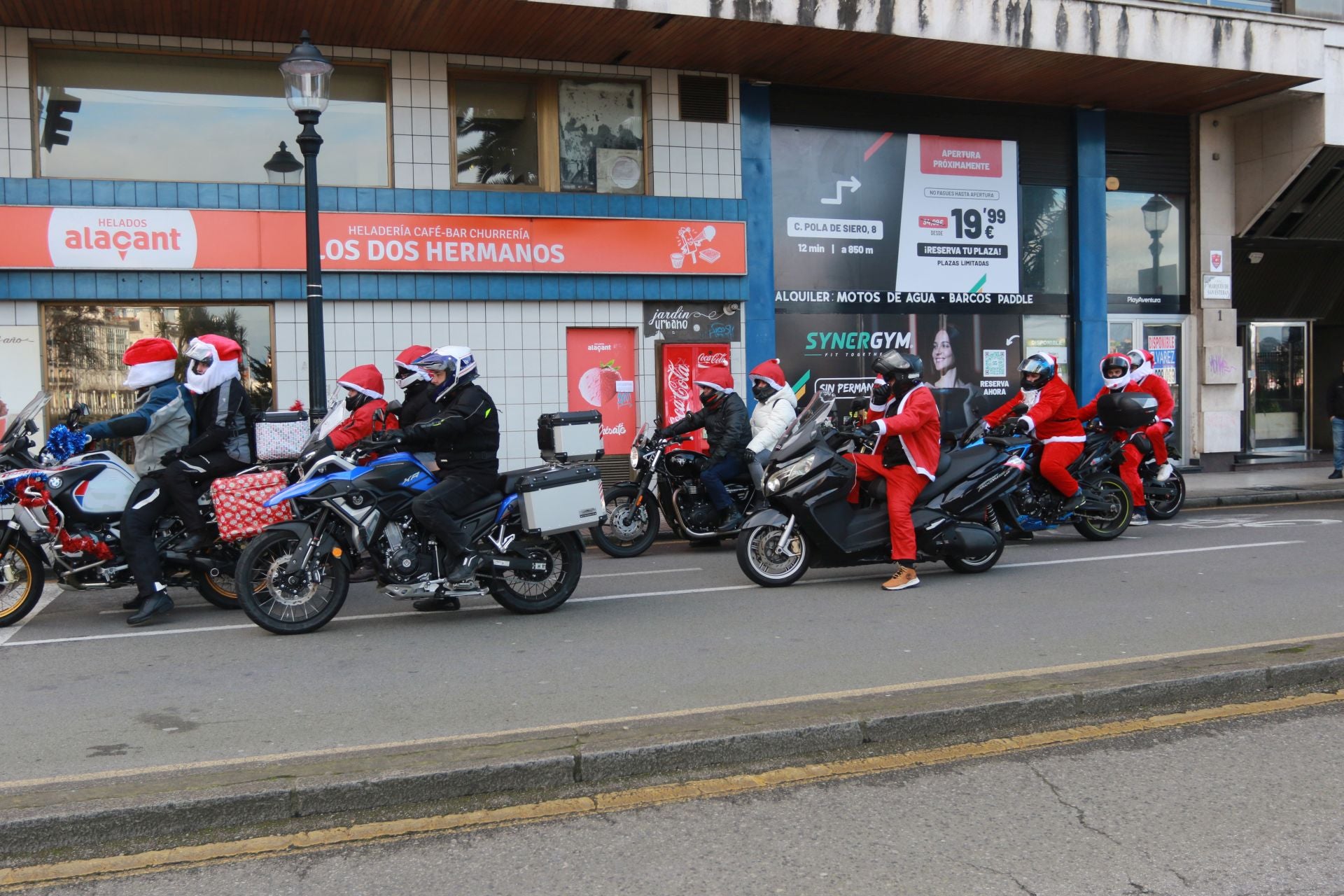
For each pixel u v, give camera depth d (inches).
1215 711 202.7
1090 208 658.2
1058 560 378.0
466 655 252.8
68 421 316.8
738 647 255.9
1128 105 658.2
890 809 160.1
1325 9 663.8
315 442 302.7
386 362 507.8
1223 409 699.4
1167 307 691.4
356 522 277.3
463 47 508.4
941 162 626.2
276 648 263.4
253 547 275.6
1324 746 184.5
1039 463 398.9
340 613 307.7
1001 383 644.1
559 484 293.9
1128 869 139.6
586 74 542.9
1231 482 628.7
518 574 295.0
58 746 189.0
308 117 393.7
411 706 211.3
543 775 169.0
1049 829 152.6
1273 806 159.5
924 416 316.8
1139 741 188.2
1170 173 688.4
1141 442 460.4
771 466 332.8
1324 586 319.0
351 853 147.6
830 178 600.4
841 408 604.4
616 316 546.3
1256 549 392.2
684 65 550.3
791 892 134.3
